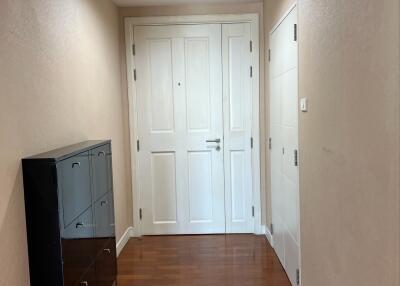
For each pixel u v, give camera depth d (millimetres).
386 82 1369
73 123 2785
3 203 1797
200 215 4418
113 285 3113
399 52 1272
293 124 2891
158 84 4312
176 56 4273
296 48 2725
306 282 2611
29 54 2117
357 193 1665
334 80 1935
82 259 2324
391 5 1322
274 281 3207
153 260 3729
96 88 3371
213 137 4344
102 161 2828
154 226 4430
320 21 2158
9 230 1843
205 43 4262
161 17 4219
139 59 4285
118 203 3988
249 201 4387
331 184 2014
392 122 1330
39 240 1983
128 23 4227
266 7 3996
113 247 3084
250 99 4281
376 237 1485
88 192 2475
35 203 1974
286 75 3088
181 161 4379
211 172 4379
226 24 4230
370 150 1518
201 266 3557
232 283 3195
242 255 3793
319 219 2260
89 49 3199
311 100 2367
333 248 2012
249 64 4250
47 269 1995
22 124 2010
